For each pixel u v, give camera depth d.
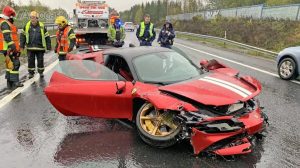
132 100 5.12
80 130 5.48
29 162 4.40
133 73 5.36
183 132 4.32
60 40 9.81
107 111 5.31
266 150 4.64
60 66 5.73
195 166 4.18
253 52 17.31
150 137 4.63
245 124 4.41
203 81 5.05
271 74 10.62
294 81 9.52
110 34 16.06
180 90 4.68
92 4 21.39
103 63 6.25
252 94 4.76
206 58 14.51
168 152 4.58
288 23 23.20
